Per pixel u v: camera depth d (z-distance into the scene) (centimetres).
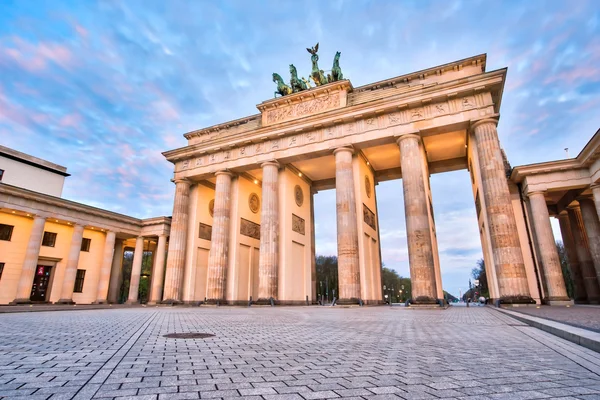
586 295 4509
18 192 5009
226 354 786
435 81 4306
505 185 3525
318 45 5428
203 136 5831
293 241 5178
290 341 1012
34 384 498
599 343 782
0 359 691
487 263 4162
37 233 5181
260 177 5900
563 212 4875
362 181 4819
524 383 527
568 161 3809
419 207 3803
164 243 6619
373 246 5097
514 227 3406
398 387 504
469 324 1549
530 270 4128
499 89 3853
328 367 648
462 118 3866
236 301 4900
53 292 5750
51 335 1101
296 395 462
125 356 745
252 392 475
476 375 582
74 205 5697
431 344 941
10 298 5150
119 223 6438
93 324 1533
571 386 510
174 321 1770
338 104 4697
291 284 4934
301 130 4678
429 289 3550
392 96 4141
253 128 5356
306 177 5972
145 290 11625
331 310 3125
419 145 4100
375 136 4256
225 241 4962
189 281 5281
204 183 5875
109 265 6219
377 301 4916
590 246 4125
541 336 1093
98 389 479
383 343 965
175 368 630
